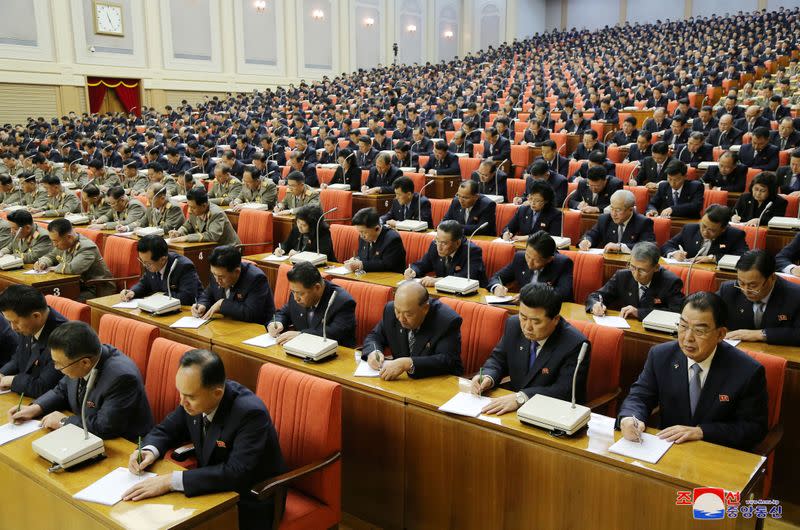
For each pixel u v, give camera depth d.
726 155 6.38
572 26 29.05
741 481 2.00
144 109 16.75
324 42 22.08
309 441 2.56
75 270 5.27
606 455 2.16
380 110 13.52
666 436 2.30
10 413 2.72
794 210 5.38
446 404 2.61
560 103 12.59
